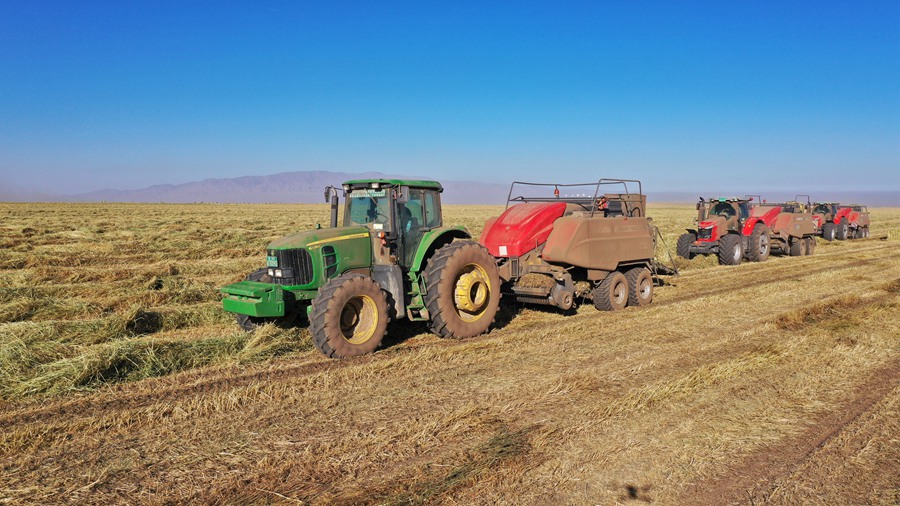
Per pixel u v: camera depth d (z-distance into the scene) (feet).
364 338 22.00
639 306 31.60
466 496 11.32
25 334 23.21
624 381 18.43
